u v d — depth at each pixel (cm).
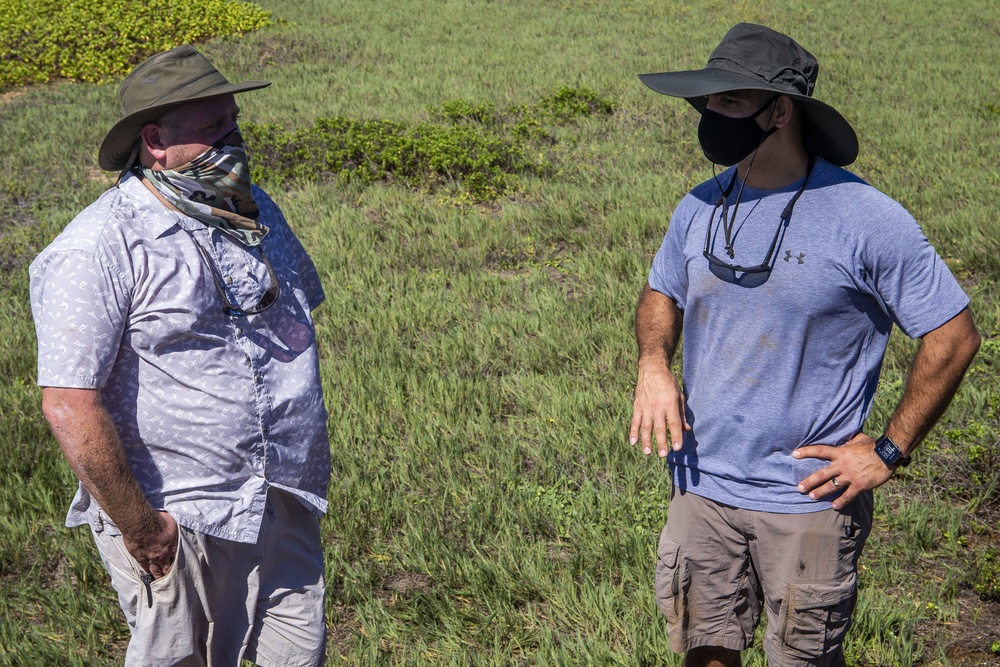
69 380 195
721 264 222
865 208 209
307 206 810
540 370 511
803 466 223
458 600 328
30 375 505
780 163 219
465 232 736
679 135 1048
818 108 205
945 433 420
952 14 2042
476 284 624
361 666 294
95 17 1686
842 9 2105
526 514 369
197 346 213
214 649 232
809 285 212
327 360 512
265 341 225
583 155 968
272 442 224
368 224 745
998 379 473
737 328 223
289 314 234
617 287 614
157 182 212
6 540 355
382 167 889
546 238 729
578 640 297
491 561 340
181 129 209
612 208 805
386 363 505
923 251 205
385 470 402
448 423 437
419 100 1230
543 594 325
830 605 226
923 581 333
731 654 258
